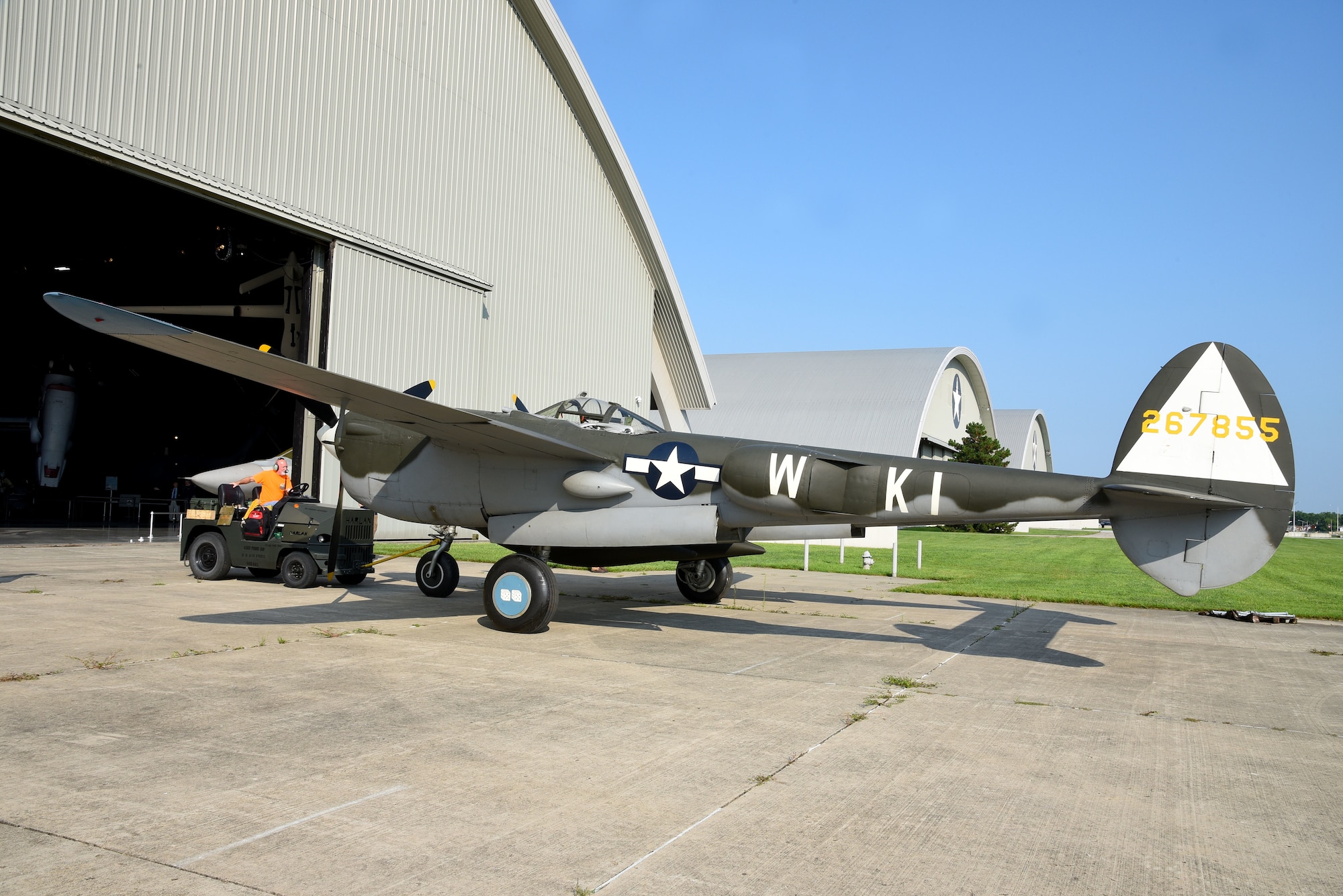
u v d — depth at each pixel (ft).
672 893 9.55
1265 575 65.57
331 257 57.72
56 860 9.94
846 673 22.53
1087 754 15.62
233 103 50.57
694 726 16.70
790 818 11.98
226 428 129.39
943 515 25.02
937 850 11.00
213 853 10.26
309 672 20.61
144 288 91.86
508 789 12.81
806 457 25.96
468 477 29.60
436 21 65.67
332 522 36.70
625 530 27.76
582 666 22.36
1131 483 23.13
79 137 42.63
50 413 101.55
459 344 67.56
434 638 25.89
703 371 100.42
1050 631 32.01
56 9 41.73
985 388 197.26
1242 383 22.58
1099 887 10.10
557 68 77.97
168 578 39.70
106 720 15.89
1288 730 17.90
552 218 78.13
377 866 10.03
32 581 37.73
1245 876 10.53
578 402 31.65
